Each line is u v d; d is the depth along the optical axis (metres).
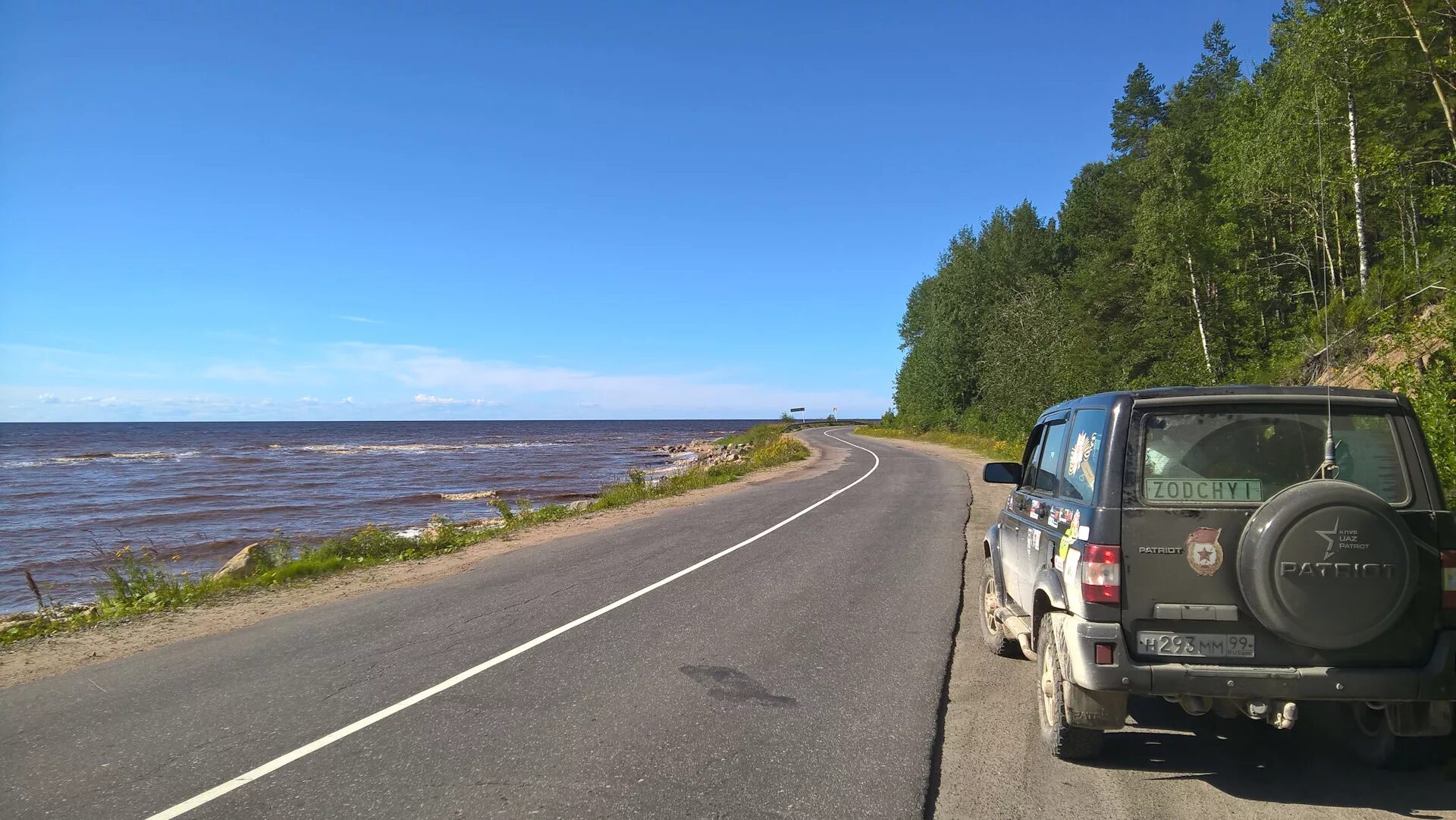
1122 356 32.16
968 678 5.59
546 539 13.95
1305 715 4.75
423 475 48.91
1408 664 3.57
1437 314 9.55
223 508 31.06
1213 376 25.48
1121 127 47.88
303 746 4.56
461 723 4.86
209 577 11.55
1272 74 27.52
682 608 7.90
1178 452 3.83
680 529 14.16
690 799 3.74
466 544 14.12
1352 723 4.23
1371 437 3.81
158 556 20.28
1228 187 26.48
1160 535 3.72
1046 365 36.97
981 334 55.41
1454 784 3.77
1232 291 26.25
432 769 4.17
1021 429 38.34
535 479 44.75
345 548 13.15
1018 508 5.63
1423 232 19.94
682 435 147.12
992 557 6.43
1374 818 3.45
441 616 7.93
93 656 6.98
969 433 52.34
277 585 10.52
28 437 134.12
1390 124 21.08
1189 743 4.39
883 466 31.11
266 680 5.90
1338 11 19.33
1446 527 3.64
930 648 6.30
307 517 28.17
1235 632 3.64
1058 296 40.72
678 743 4.43
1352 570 3.46
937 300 61.41
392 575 10.89
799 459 37.94
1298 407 3.86
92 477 47.88
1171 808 3.58
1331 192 23.59
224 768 4.27
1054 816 3.53
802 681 5.52
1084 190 57.19
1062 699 3.97
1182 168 26.58
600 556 11.45
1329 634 3.48
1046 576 4.34
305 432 183.00
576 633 7.04
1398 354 12.52
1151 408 3.92
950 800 3.73
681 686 5.45
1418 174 20.27
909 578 9.21
